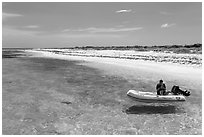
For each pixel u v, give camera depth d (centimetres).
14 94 1752
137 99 1388
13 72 2986
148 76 2408
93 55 6194
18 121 1207
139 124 1171
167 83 2052
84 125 1159
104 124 1174
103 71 2920
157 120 1220
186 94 1466
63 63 4309
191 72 2570
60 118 1255
